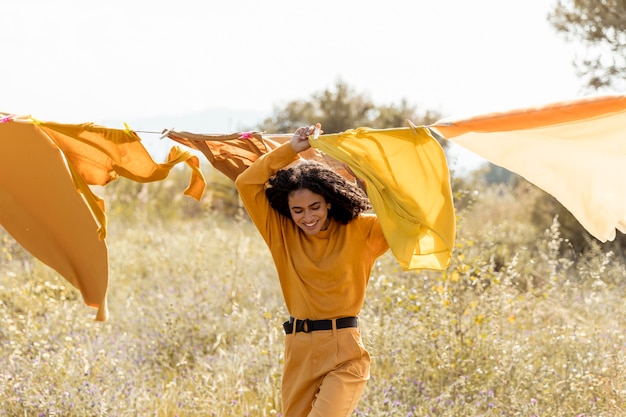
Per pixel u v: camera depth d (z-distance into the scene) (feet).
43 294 28.43
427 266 14.89
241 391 19.94
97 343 23.26
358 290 14.99
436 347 20.80
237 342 24.36
